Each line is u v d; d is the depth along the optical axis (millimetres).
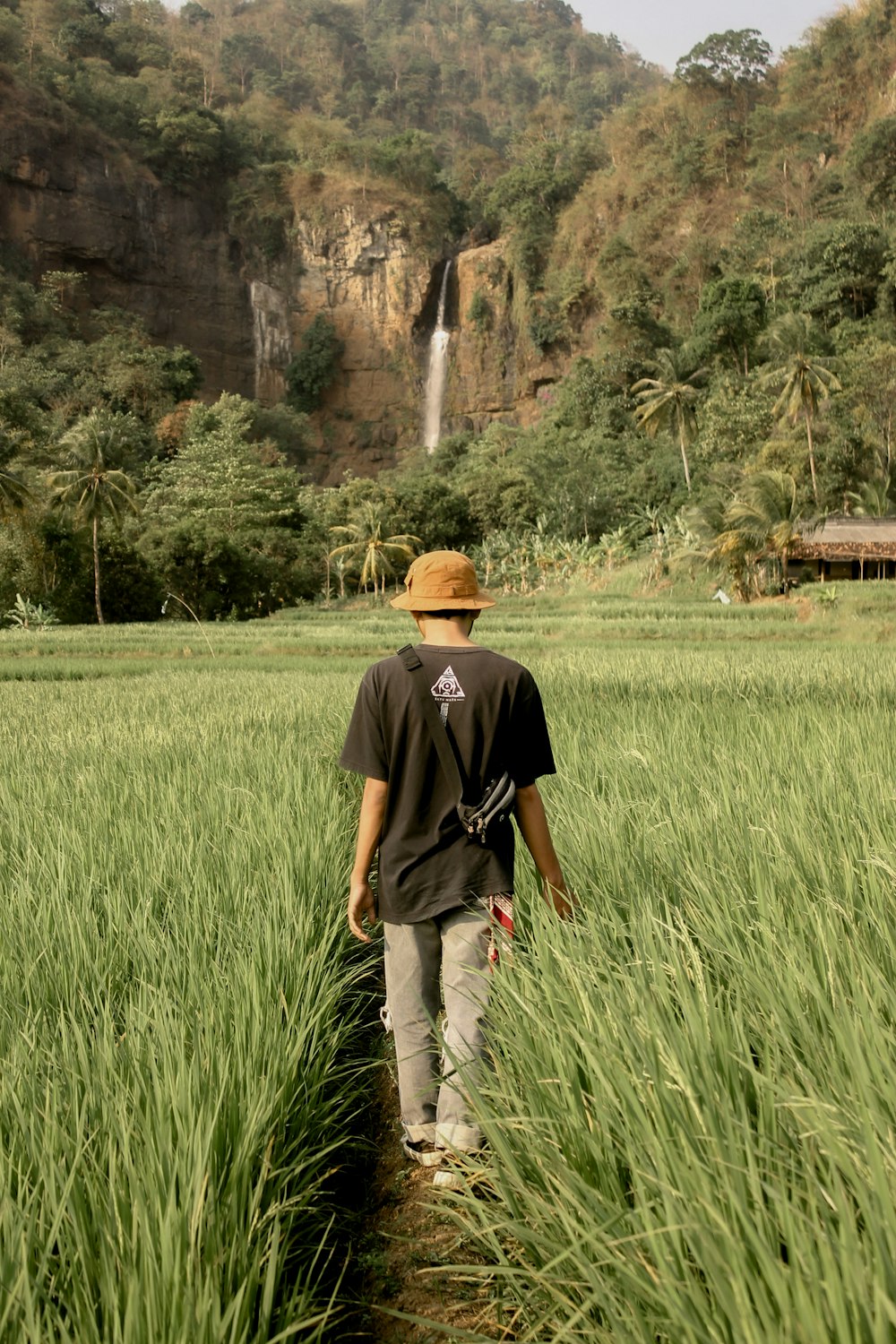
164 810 5758
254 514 71875
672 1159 1848
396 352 125250
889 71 102562
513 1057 2646
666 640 29750
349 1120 3326
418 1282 2562
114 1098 2432
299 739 9180
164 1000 3020
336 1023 3867
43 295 108688
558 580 65812
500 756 2881
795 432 57219
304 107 164500
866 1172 1762
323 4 182625
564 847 4426
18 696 15844
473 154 145250
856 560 47531
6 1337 1818
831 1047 2203
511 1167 2291
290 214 126500
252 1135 2355
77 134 113875
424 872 2883
